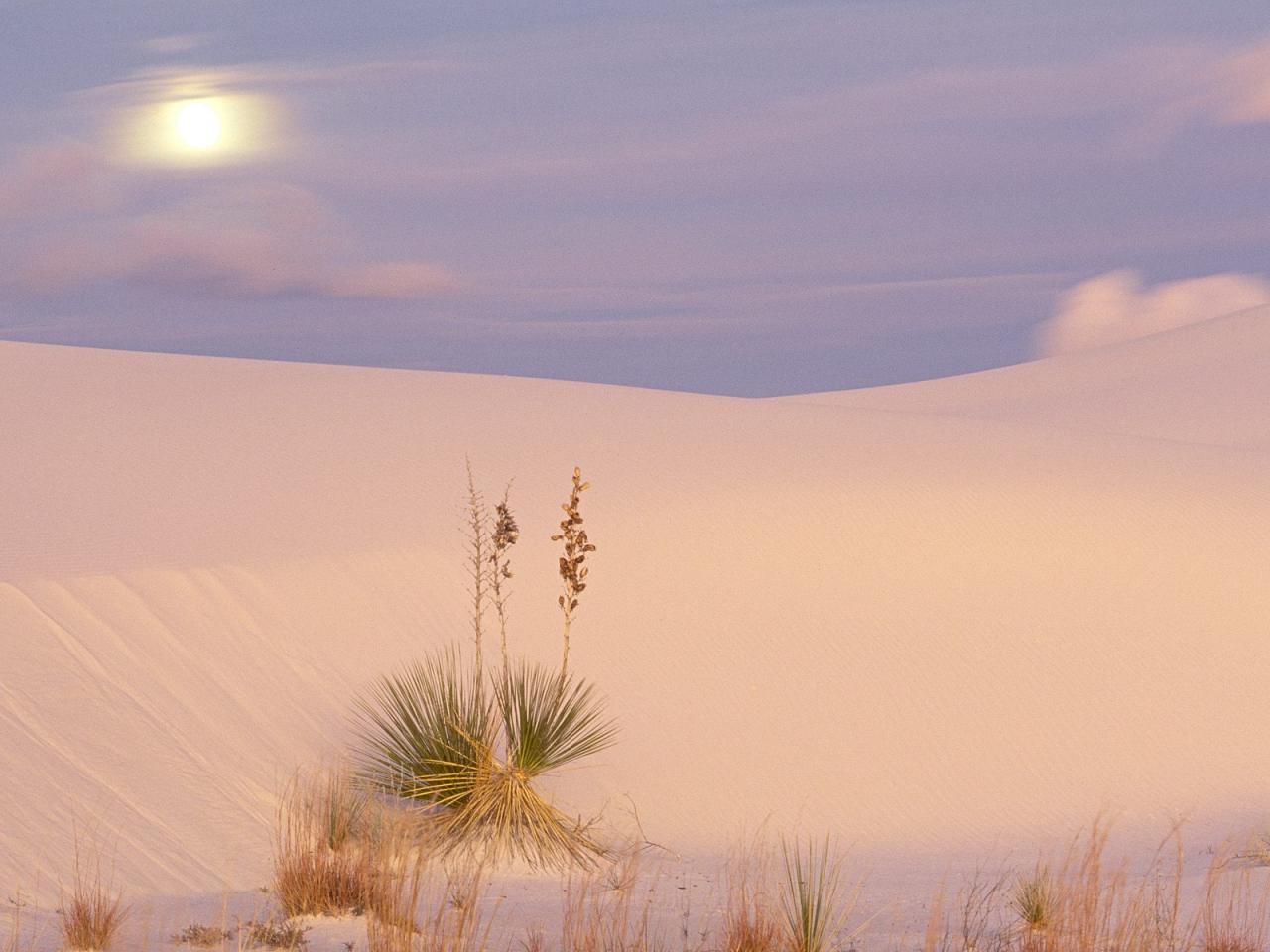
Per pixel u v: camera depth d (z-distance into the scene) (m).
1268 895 14.38
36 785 15.48
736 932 11.10
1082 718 25.31
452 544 27.55
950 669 26.34
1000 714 25.17
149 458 32.44
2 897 12.33
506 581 26.67
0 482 28.59
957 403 114.69
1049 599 29.48
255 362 52.38
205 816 16.34
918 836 21.00
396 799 17.44
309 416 39.88
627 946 10.95
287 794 17.59
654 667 24.94
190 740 18.45
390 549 26.55
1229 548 33.06
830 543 30.66
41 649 19.05
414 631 24.05
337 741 20.19
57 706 17.72
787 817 21.23
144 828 15.51
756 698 24.58
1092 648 27.75
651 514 31.05
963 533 32.12
